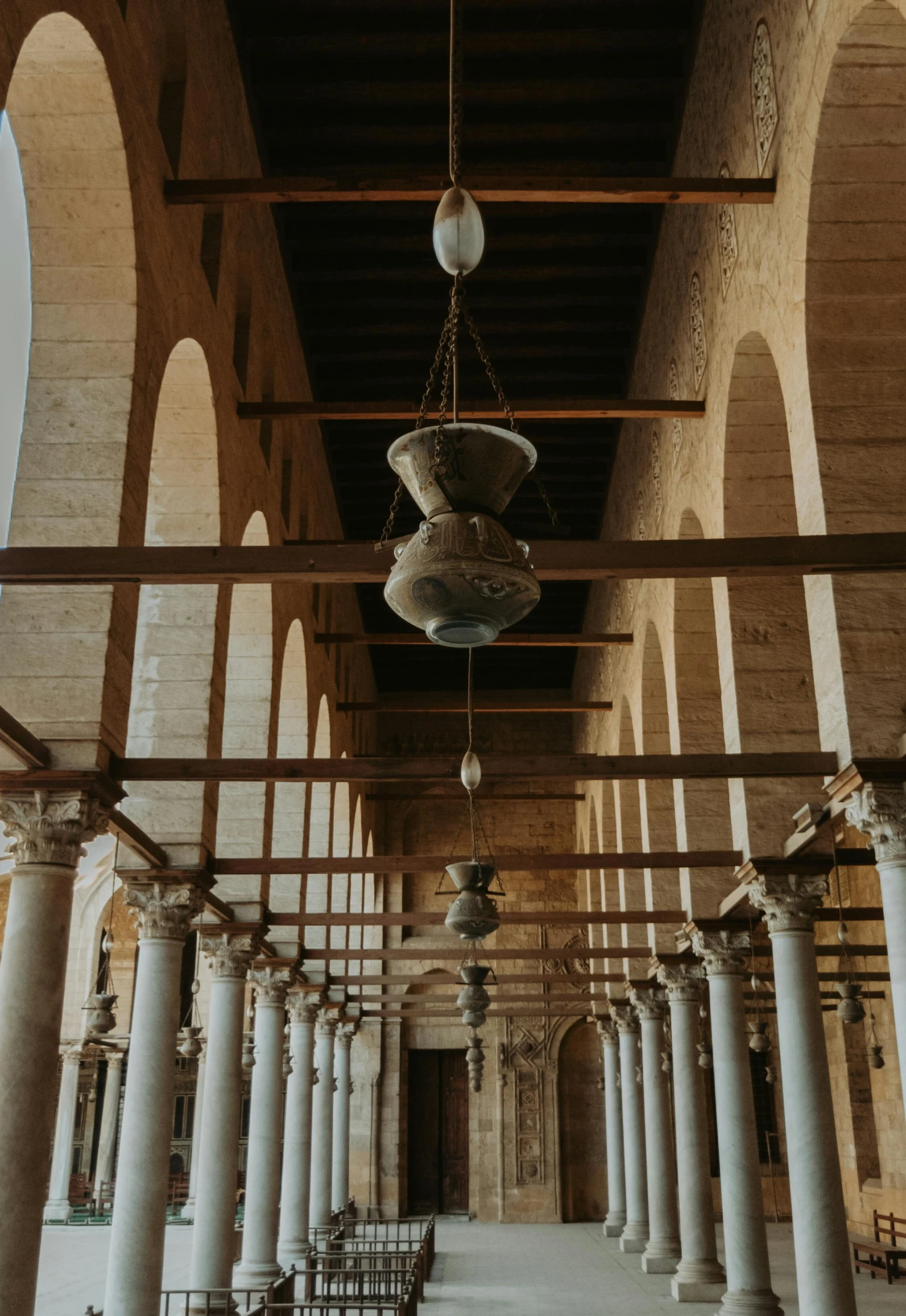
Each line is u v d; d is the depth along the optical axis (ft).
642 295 69.26
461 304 17.69
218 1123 51.24
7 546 35.29
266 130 60.08
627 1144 87.56
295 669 70.03
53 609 34.60
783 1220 105.60
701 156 51.29
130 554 26.61
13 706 33.81
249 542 58.29
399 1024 117.50
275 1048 65.41
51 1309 56.90
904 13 27.99
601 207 64.28
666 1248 72.59
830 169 33.65
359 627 104.37
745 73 41.68
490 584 15.24
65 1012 107.76
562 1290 63.05
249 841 56.18
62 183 35.17
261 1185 62.49
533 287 71.31
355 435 83.87
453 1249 85.56
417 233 66.13
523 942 118.11
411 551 15.51
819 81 32.53
